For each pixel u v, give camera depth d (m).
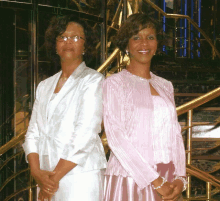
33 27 3.44
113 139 1.94
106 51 3.96
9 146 2.93
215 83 5.55
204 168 4.61
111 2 4.37
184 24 8.10
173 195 1.95
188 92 5.58
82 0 3.79
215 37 8.38
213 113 5.14
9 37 3.49
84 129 1.93
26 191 3.48
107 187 2.03
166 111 2.01
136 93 2.00
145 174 1.89
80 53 2.12
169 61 6.07
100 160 2.01
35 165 2.04
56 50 2.18
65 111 1.99
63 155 1.92
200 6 8.52
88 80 2.02
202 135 4.90
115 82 2.02
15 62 3.50
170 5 8.34
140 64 2.08
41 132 2.07
